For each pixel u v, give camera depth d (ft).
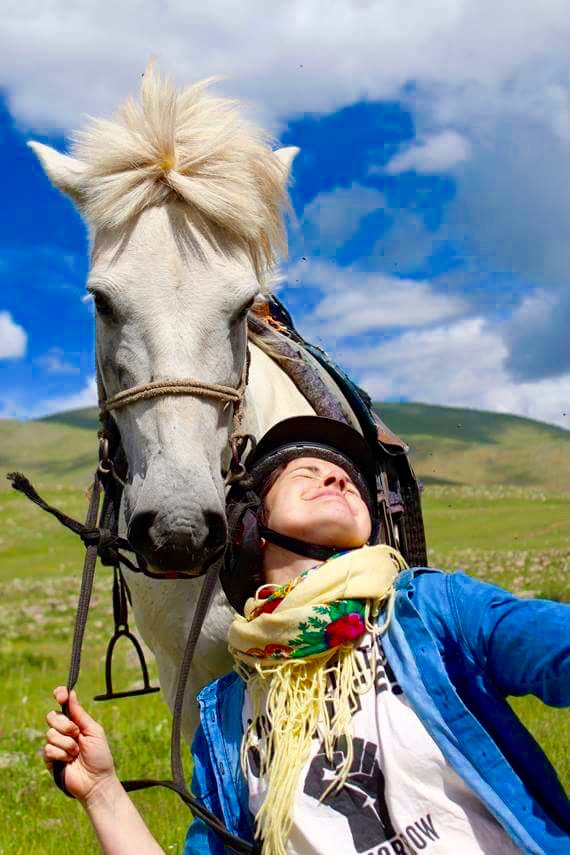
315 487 8.08
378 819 6.81
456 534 100.48
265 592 7.86
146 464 9.55
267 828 6.97
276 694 7.33
